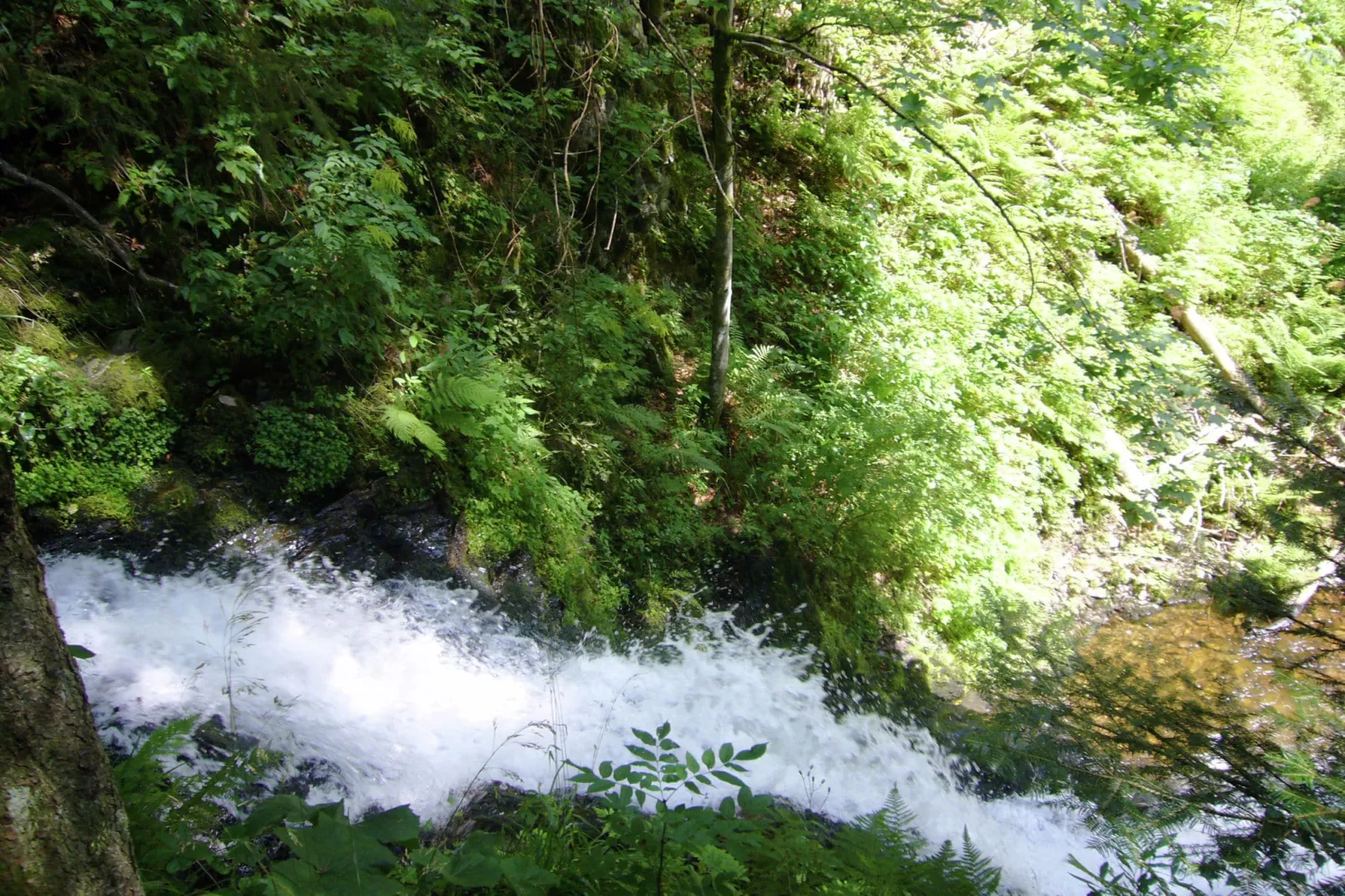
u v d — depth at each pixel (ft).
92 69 17.87
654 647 20.65
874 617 23.35
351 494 18.92
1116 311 32.76
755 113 30.60
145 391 17.51
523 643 18.88
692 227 27.14
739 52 28.60
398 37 21.74
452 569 19.04
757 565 22.68
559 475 21.43
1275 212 39.58
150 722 13.12
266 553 17.53
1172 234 37.22
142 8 17.37
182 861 7.06
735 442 24.53
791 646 21.80
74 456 16.61
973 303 30.22
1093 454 29.48
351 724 15.11
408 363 20.21
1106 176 38.01
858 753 19.85
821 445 23.98
